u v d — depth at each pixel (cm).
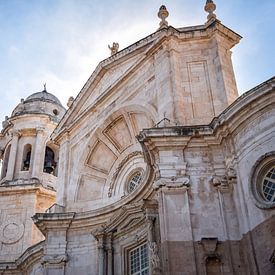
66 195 2634
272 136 1648
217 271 1642
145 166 2470
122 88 2553
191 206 1767
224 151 1842
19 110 3769
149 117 2277
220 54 2200
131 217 2142
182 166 1839
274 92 1659
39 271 2623
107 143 2650
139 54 2534
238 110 1742
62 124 2905
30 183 3256
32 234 3109
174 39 2286
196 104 2084
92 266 2322
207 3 2398
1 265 2895
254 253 1576
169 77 2167
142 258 2125
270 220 1551
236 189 1738
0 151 3741
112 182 2588
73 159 2747
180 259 1648
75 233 2458
